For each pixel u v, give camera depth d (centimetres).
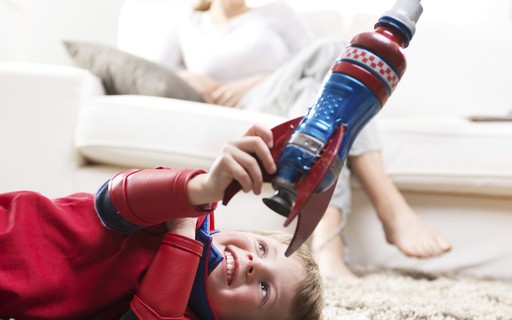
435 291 147
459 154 185
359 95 63
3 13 228
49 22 253
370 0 285
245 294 91
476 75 230
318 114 64
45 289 81
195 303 90
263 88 201
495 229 188
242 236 96
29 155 174
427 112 228
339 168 64
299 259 100
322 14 266
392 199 176
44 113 175
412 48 237
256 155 68
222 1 247
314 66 197
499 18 282
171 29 252
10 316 80
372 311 117
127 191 79
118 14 259
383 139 190
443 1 286
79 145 175
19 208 84
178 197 74
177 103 176
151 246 87
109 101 175
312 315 100
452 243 189
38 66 179
